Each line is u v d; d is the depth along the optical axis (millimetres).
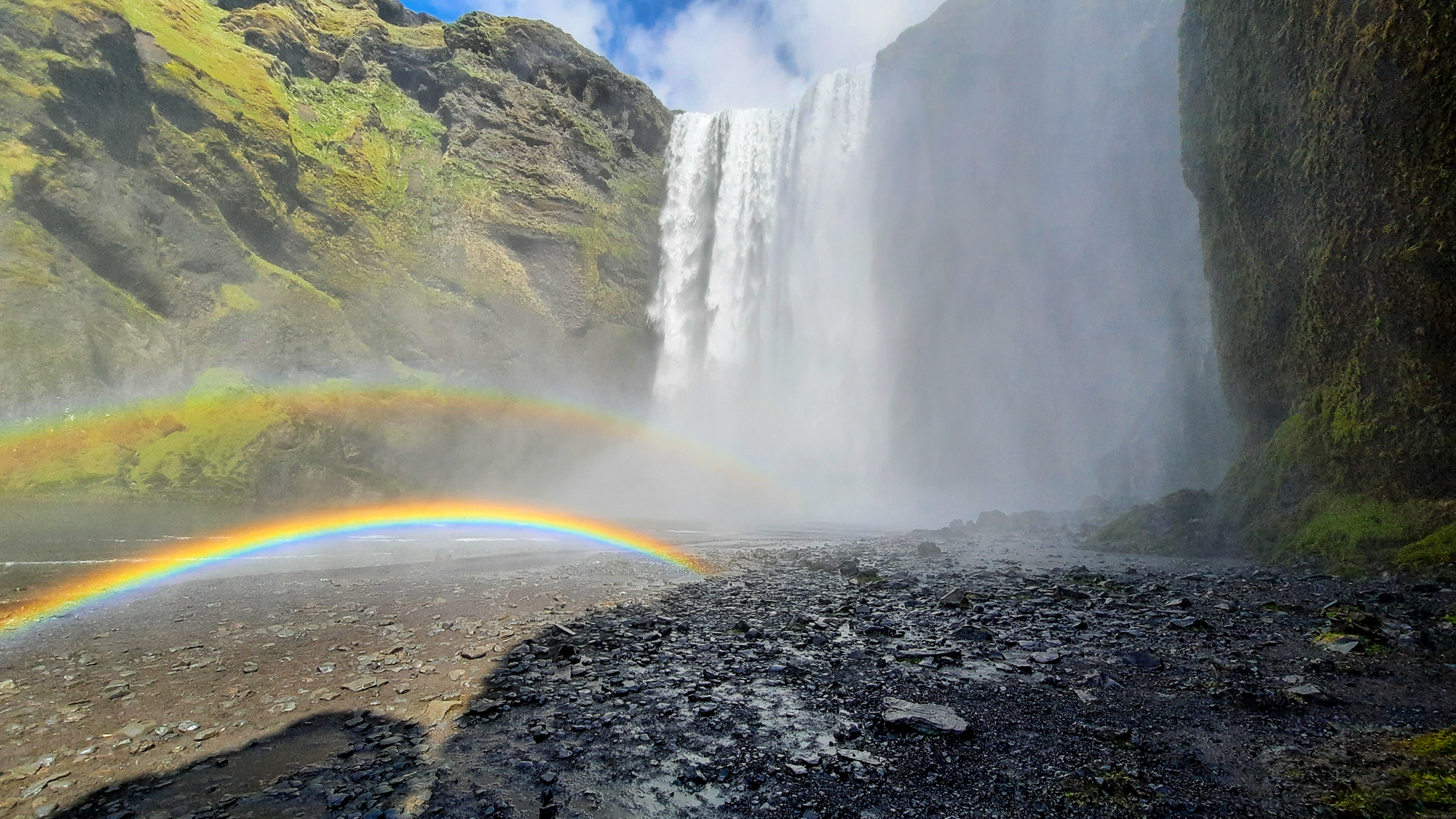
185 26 45906
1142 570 12836
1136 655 6719
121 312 33312
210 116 41219
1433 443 10594
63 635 8305
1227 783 3938
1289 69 13250
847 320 56250
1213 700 5406
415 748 4836
